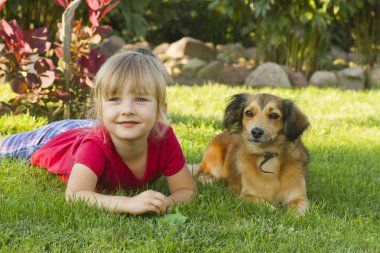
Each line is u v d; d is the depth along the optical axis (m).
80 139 3.96
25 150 4.46
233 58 12.88
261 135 3.93
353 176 4.88
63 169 3.96
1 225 3.02
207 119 6.86
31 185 3.90
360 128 7.21
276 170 4.03
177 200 3.65
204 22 14.80
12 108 5.89
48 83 5.70
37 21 9.45
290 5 10.41
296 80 10.73
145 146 3.70
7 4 8.70
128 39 13.98
